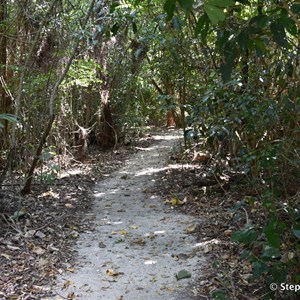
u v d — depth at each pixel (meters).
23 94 6.73
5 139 7.09
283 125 4.12
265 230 2.76
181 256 4.58
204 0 1.75
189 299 3.69
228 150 7.26
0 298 3.64
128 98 12.22
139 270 4.26
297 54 4.02
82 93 10.20
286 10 2.27
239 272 4.05
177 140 13.15
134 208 6.47
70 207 6.31
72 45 7.10
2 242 4.77
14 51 7.12
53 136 8.54
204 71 7.19
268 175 3.98
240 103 4.46
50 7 5.73
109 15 5.96
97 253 4.69
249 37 2.38
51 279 4.04
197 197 6.77
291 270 3.17
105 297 3.74
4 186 6.54
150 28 7.36
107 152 11.32
